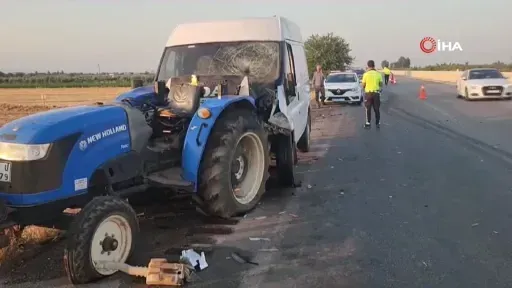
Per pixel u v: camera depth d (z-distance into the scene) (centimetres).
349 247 509
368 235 543
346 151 1072
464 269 449
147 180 530
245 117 628
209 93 647
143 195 606
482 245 505
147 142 532
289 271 452
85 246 415
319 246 514
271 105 704
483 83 2330
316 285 422
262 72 752
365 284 422
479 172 825
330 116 1844
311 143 1204
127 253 457
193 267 457
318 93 2333
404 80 5866
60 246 521
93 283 430
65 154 438
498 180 767
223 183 576
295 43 906
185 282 432
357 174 843
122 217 446
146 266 463
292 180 759
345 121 1658
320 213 628
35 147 421
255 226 582
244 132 605
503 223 570
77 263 413
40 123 441
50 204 431
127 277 441
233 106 630
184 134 589
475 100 2362
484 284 419
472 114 1722
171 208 649
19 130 433
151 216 620
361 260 474
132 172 508
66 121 447
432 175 816
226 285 425
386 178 807
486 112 1778
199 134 562
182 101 608
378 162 939
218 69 766
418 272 444
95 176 465
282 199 697
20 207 420
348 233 551
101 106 506
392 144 1141
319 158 998
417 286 417
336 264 466
